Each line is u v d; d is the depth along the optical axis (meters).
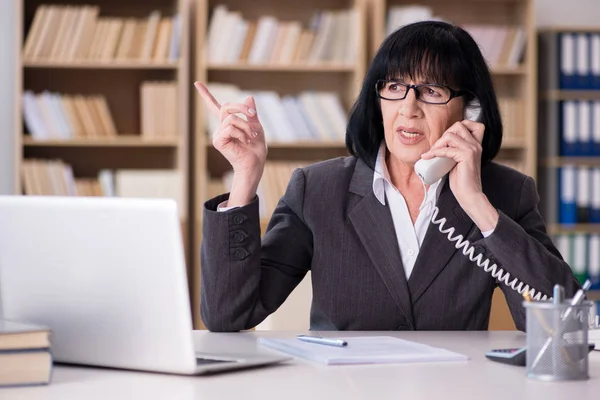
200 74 6.01
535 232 2.44
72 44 5.97
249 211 2.24
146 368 1.64
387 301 2.38
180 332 1.59
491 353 1.82
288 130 6.14
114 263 1.62
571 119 6.16
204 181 6.02
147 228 1.58
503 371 1.69
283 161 6.43
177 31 6.03
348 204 2.47
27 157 6.22
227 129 2.20
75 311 1.67
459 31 2.47
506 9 6.51
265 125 6.11
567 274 2.24
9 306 1.74
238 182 2.26
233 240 2.24
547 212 6.32
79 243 1.64
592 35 6.21
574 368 1.59
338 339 2.01
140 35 6.04
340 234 2.44
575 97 6.24
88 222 1.63
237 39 6.09
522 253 2.20
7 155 6.16
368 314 2.38
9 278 1.72
